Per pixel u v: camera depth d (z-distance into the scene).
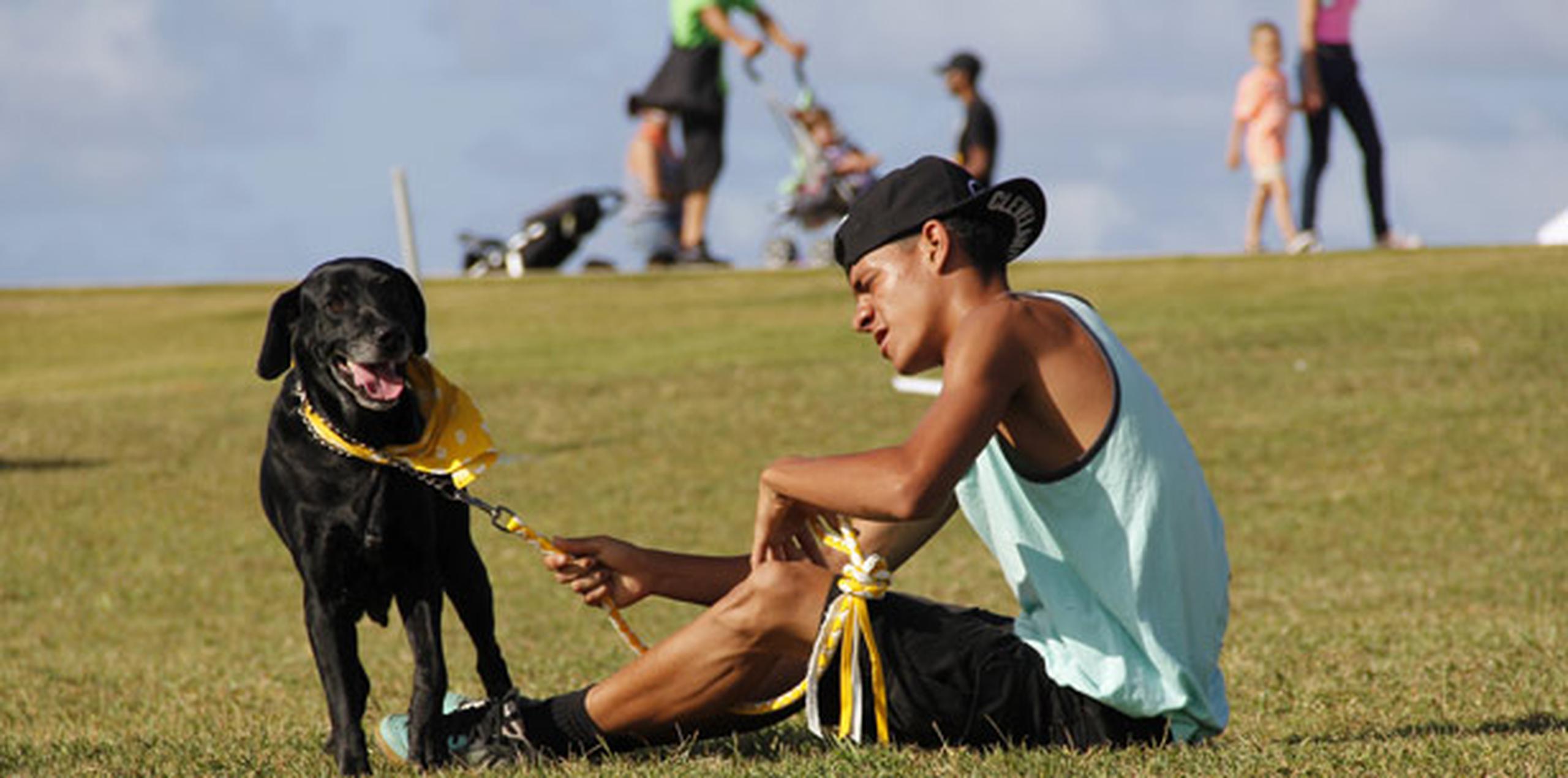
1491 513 22.75
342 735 9.46
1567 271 39.06
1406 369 30.95
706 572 8.95
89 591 21.38
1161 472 7.61
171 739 11.13
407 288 9.76
